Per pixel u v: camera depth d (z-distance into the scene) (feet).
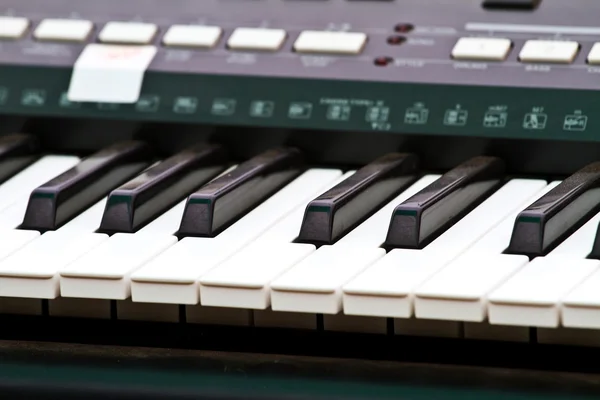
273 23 3.57
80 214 3.35
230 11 3.60
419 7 3.54
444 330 3.10
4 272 3.12
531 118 3.36
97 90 3.54
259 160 3.41
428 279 3.04
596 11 3.46
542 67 3.39
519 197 3.32
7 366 3.18
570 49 3.39
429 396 3.06
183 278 3.07
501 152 3.40
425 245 3.19
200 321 3.17
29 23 3.63
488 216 3.26
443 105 3.41
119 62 3.55
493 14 3.50
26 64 3.57
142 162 3.51
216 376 3.12
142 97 3.53
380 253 3.14
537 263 3.07
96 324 3.21
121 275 3.09
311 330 3.14
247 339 3.16
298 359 3.14
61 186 3.34
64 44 3.59
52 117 3.56
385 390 3.08
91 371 3.16
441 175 3.42
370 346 3.13
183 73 3.51
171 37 3.55
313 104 3.46
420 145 3.43
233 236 3.23
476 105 3.39
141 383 3.14
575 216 3.22
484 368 3.09
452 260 3.11
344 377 3.10
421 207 3.19
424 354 3.11
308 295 3.03
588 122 3.34
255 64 3.51
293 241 3.21
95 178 3.40
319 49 3.49
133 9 3.64
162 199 3.35
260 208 3.33
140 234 3.24
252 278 3.06
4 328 3.24
